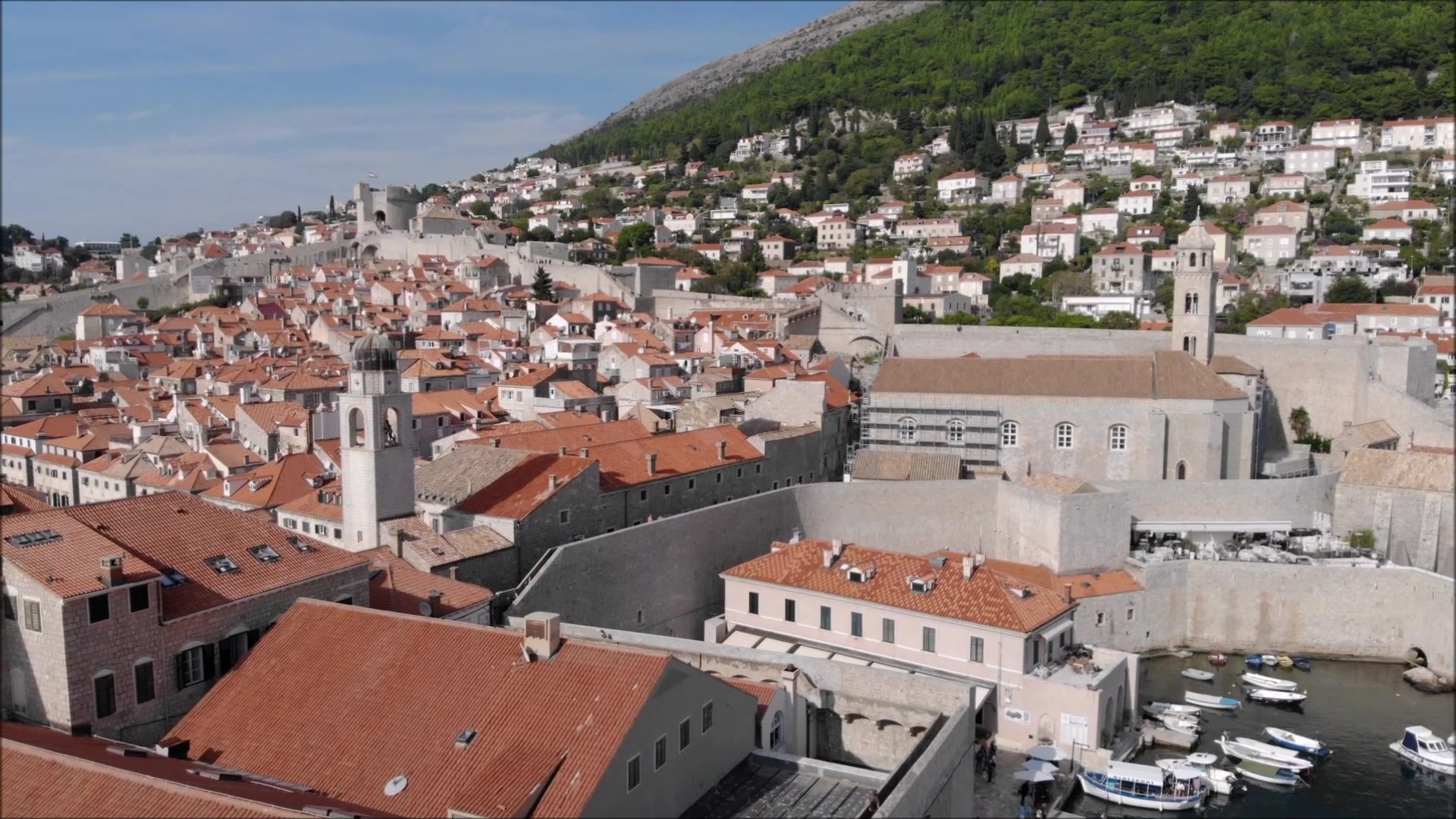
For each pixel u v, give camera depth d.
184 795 34.22
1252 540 107.38
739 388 142.75
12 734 39.69
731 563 92.56
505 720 42.62
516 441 95.50
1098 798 70.88
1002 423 118.12
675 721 44.38
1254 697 87.06
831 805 46.66
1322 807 70.44
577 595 75.62
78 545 48.12
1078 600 92.50
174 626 48.56
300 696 46.19
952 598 78.69
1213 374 115.38
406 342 192.00
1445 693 88.19
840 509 102.69
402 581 62.75
